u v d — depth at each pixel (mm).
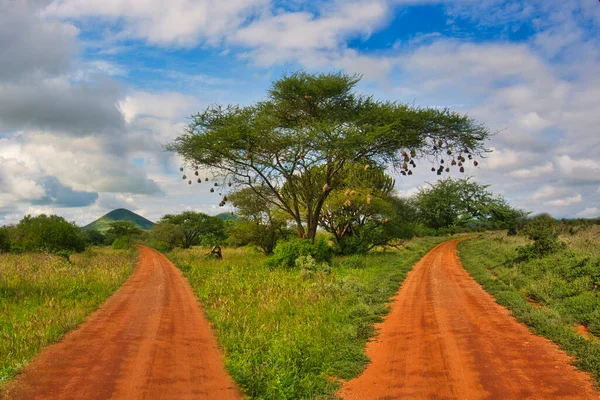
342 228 33625
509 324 9680
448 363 7219
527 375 6535
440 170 19594
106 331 9898
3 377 6758
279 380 6227
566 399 5648
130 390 6410
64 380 6781
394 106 22547
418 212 57375
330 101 23359
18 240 35875
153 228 67500
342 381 6652
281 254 22922
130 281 18969
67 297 13719
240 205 32594
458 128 22422
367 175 29562
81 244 39188
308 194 26094
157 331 9969
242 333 9258
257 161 24062
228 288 15492
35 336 8906
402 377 6691
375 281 16828
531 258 18656
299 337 8477
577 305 10375
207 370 7352
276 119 23781
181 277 20906
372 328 9617
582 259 14477
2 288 14008
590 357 6906
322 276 18234
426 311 11391
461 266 22672
